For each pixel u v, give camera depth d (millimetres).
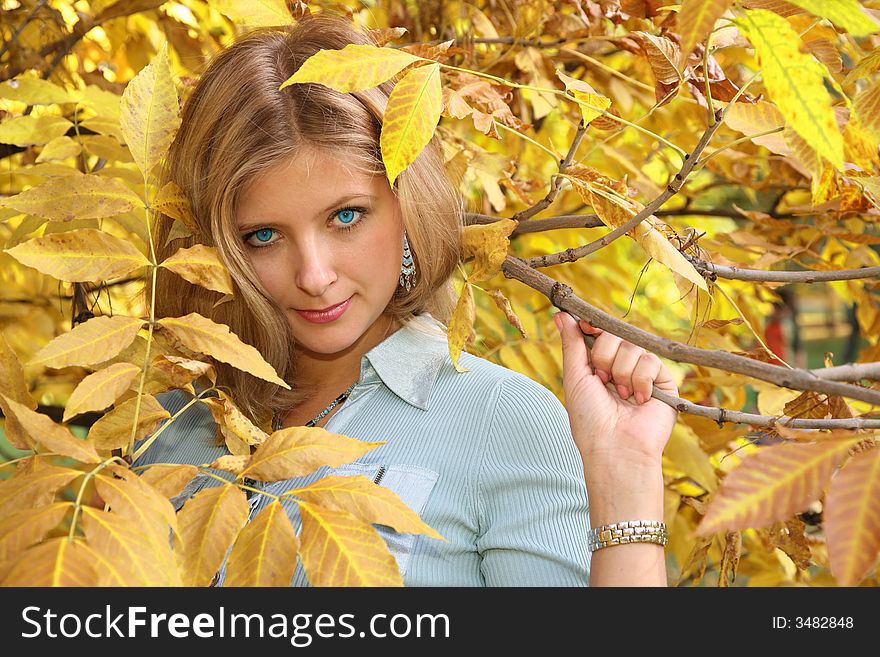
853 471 573
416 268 1182
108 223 1845
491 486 1041
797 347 3400
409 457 1075
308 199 1009
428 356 1153
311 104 1013
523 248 1888
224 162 1018
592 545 916
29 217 1205
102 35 1925
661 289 2559
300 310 1075
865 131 754
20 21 1731
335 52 750
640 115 1813
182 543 730
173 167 1136
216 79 1088
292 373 1220
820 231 1475
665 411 959
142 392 896
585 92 925
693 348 797
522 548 993
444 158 1280
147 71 931
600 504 922
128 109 923
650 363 975
